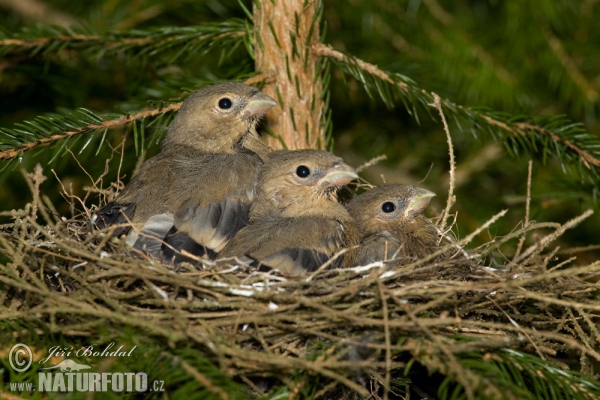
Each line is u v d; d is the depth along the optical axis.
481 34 14.20
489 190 14.35
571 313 8.56
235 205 9.72
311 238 9.64
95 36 10.80
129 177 12.45
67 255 8.48
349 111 14.84
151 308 8.27
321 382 7.80
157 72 12.24
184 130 10.57
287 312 7.84
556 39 13.81
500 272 9.16
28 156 12.40
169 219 9.24
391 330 7.63
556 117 10.27
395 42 13.84
